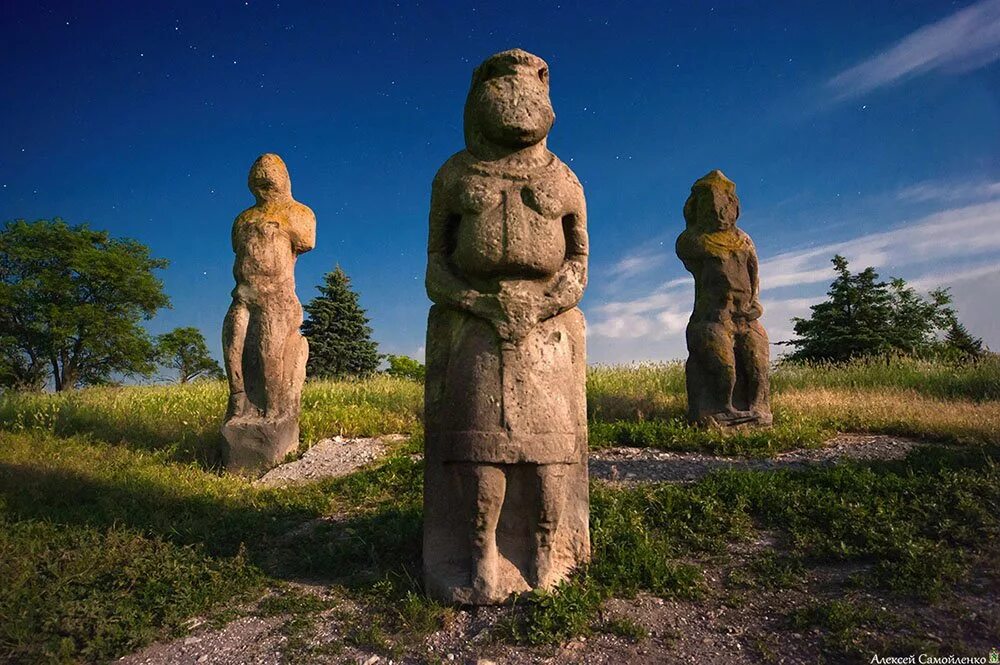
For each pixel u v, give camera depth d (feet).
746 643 10.75
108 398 37.11
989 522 13.92
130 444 26.58
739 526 14.93
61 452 24.39
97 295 97.09
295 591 12.85
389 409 33.30
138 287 97.40
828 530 14.55
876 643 10.39
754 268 28.71
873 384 38.47
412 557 13.92
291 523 16.85
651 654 10.45
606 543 13.75
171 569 13.30
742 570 13.17
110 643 11.01
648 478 20.29
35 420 29.60
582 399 13.34
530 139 12.73
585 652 10.50
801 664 10.14
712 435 25.53
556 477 11.79
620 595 12.09
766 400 28.07
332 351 84.69
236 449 24.35
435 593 12.00
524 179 12.61
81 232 97.14
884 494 16.02
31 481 19.13
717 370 27.76
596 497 16.78
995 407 28.96
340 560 14.05
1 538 14.64
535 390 11.82
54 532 15.42
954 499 15.01
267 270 25.43
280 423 24.73
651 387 37.76
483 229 12.29
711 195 29.14
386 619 11.64
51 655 10.52
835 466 18.65
